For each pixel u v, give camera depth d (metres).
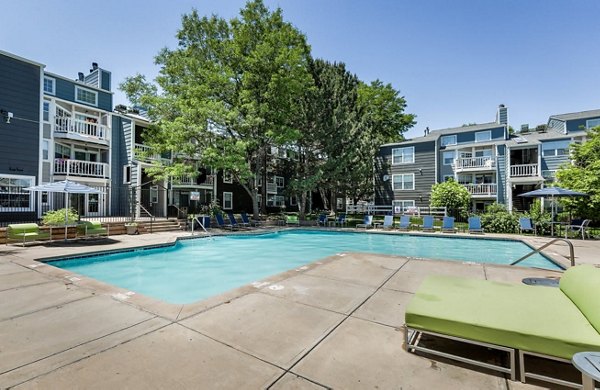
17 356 2.47
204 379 2.14
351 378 2.19
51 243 10.00
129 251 9.50
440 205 19.39
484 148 23.39
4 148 13.22
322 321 3.25
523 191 22.73
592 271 2.79
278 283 4.75
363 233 16.00
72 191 9.85
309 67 21.14
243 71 18.78
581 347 2.00
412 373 2.27
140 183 19.02
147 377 2.15
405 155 25.45
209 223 15.77
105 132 18.91
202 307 3.64
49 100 16.64
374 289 4.46
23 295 4.14
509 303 2.75
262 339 2.80
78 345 2.66
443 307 2.67
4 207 13.17
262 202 24.44
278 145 19.94
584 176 13.74
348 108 21.53
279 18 18.95
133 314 3.42
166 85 18.95
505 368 2.28
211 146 17.16
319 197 34.34
